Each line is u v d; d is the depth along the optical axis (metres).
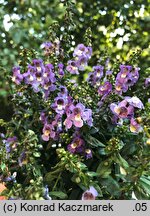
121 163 0.21
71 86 0.24
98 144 0.22
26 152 0.21
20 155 0.21
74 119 0.22
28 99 0.25
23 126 0.25
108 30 0.53
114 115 0.23
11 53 0.50
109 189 0.20
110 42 0.52
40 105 0.25
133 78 0.24
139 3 0.55
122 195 0.20
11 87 0.27
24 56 0.26
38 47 0.52
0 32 0.53
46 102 0.24
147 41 0.52
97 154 0.23
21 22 0.54
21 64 0.26
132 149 0.22
